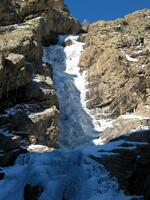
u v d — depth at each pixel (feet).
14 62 118.21
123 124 118.62
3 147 105.40
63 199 67.36
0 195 76.79
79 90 141.28
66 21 170.19
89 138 125.39
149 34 151.94
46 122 116.26
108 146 74.49
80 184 67.21
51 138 115.65
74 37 167.02
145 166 66.54
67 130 127.85
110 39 152.15
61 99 136.56
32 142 109.81
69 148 123.24
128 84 135.03
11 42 131.64
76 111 134.00
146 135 78.23
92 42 156.76
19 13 153.69
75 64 152.97
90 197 64.85
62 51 158.92
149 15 170.09
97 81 140.97
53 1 166.91
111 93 135.33
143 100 132.05
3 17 149.28
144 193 61.00
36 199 69.05
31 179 72.84
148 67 136.67
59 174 73.20
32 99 122.01
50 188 68.95
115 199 63.41
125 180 66.49
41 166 74.43
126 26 162.91
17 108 117.91
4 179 81.82
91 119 132.57
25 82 121.19
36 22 152.66
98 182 66.64
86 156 71.56
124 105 132.46
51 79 134.41
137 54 142.92
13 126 112.78
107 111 133.59
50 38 162.91
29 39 133.80
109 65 141.38
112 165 69.21
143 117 122.31
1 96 117.60
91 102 136.56
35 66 132.26
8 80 118.11
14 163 89.97
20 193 74.84
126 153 70.59
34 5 157.99
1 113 116.16
